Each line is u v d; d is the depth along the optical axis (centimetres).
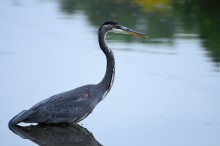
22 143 1159
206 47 1961
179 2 2866
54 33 2212
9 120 1293
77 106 1295
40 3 3011
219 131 1198
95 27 2323
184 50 1923
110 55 1354
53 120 1288
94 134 1216
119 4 2919
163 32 2209
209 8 2677
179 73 1652
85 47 1983
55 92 1484
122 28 1393
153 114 1320
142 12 2652
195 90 1483
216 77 1595
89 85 1335
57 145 1148
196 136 1173
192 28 2269
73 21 2455
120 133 1212
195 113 1313
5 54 1880
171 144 1130
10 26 2355
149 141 1153
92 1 3050
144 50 1952
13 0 3159
